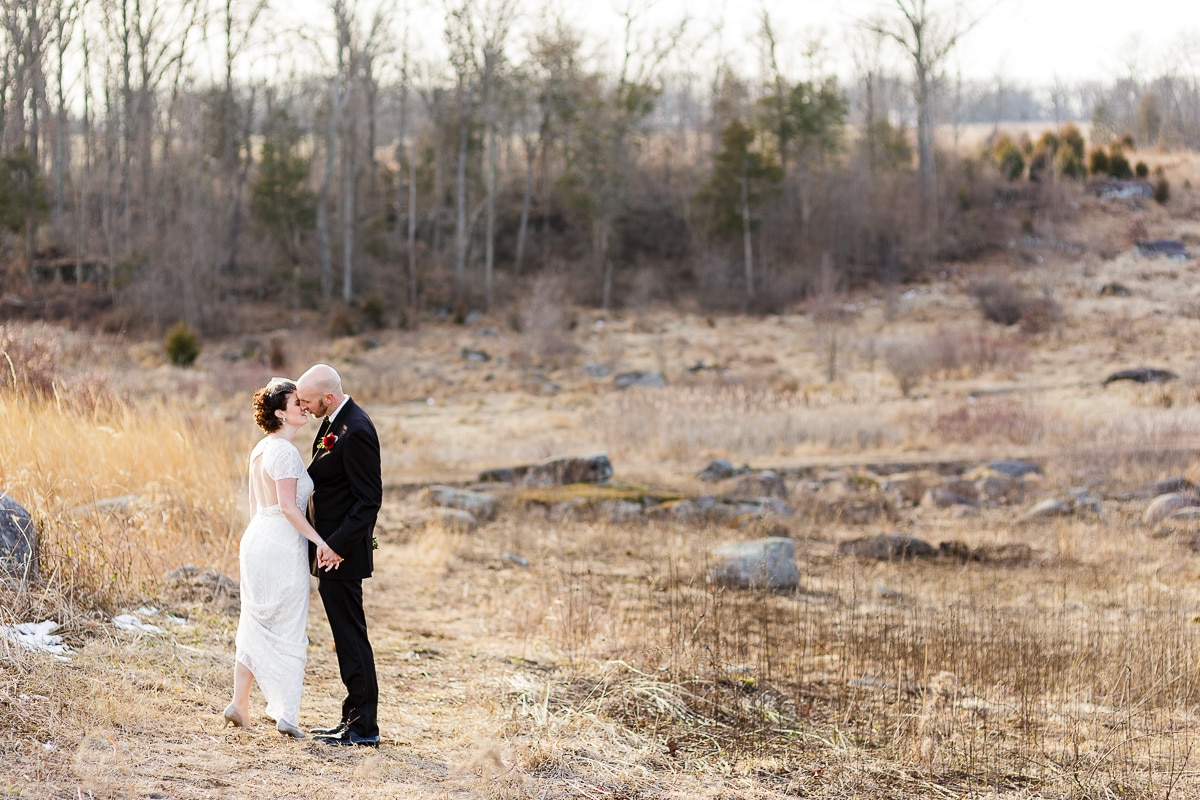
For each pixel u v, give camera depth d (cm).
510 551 1175
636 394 2866
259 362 3834
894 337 4150
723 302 5350
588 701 621
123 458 901
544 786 471
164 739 444
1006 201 6262
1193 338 3884
